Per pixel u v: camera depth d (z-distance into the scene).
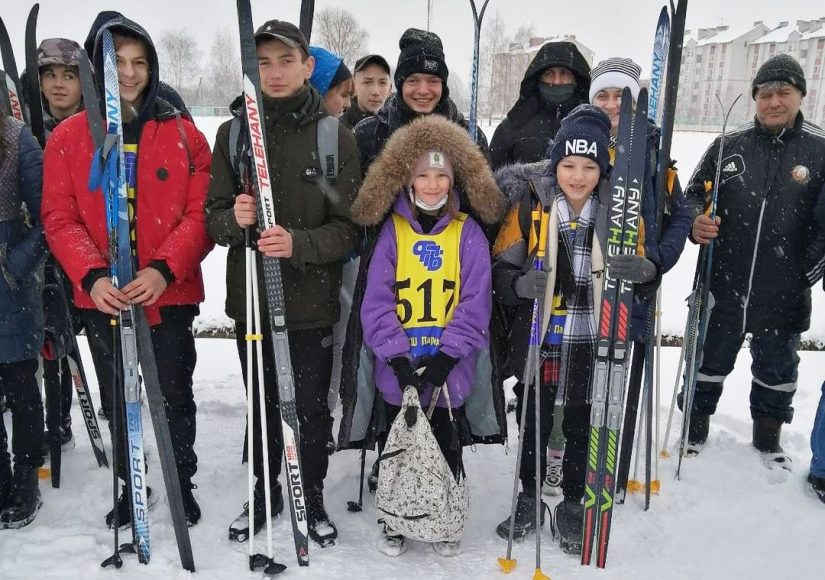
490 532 2.40
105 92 1.94
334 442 3.03
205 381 3.88
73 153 2.12
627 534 2.38
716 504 2.60
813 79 48.31
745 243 2.82
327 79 3.15
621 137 1.98
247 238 2.04
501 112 36.97
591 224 2.18
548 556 2.24
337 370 3.19
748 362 4.32
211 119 26.62
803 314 2.85
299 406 2.29
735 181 2.82
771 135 2.75
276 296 2.03
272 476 2.42
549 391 2.28
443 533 2.12
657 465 2.67
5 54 2.58
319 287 2.22
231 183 2.20
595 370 2.07
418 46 2.56
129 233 2.04
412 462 2.10
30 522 2.38
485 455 3.04
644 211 2.20
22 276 2.21
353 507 2.52
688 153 15.21
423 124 2.15
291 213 2.18
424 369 2.08
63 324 2.45
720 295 2.93
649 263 2.06
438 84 2.59
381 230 2.22
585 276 2.19
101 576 2.07
